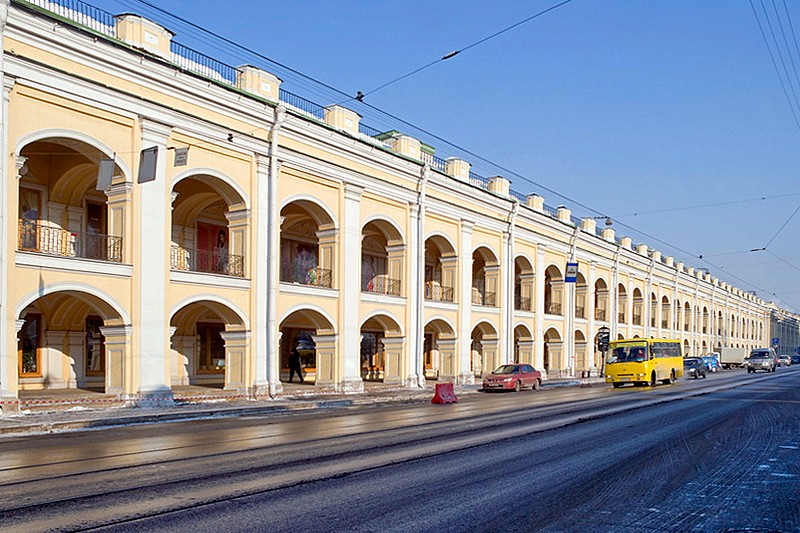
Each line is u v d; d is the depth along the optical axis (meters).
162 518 6.98
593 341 48.12
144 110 20.02
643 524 7.15
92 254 22.97
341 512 7.36
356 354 27.78
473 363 45.12
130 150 19.77
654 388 33.72
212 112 22.14
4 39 16.75
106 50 18.94
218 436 13.72
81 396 19.36
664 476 9.73
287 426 15.82
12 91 16.95
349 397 25.17
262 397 23.23
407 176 30.66
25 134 17.22
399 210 30.53
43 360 22.69
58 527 6.59
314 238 33.28
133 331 19.59
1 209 16.45
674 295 65.19
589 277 48.03
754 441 13.47
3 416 16.03
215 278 22.09
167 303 20.58
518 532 6.76
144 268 19.91
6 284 16.58
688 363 48.53
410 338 30.86
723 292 81.69
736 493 8.69
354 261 27.77
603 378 45.62
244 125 23.16
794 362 103.94
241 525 6.77
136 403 19.33
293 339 33.03
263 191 23.75
